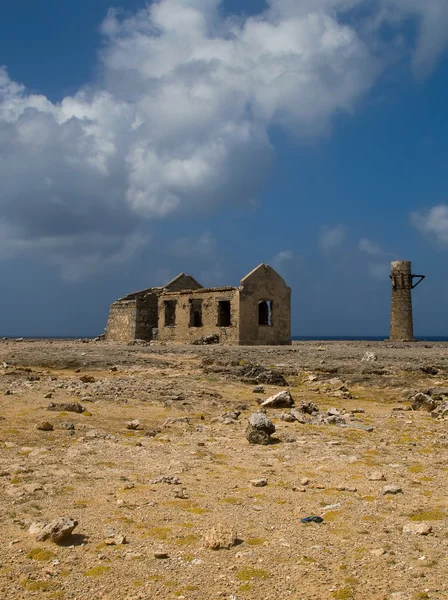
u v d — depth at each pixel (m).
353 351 33.81
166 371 24.50
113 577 5.71
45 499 7.95
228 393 19.27
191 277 56.12
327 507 7.71
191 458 10.46
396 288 57.12
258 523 7.14
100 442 11.53
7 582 5.60
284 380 22.20
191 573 5.79
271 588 5.48
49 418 13.49
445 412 15.87
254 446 11.66
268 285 45.78
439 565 5.89
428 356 28.48
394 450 11.38
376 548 6.35
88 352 32.06
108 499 8.01
